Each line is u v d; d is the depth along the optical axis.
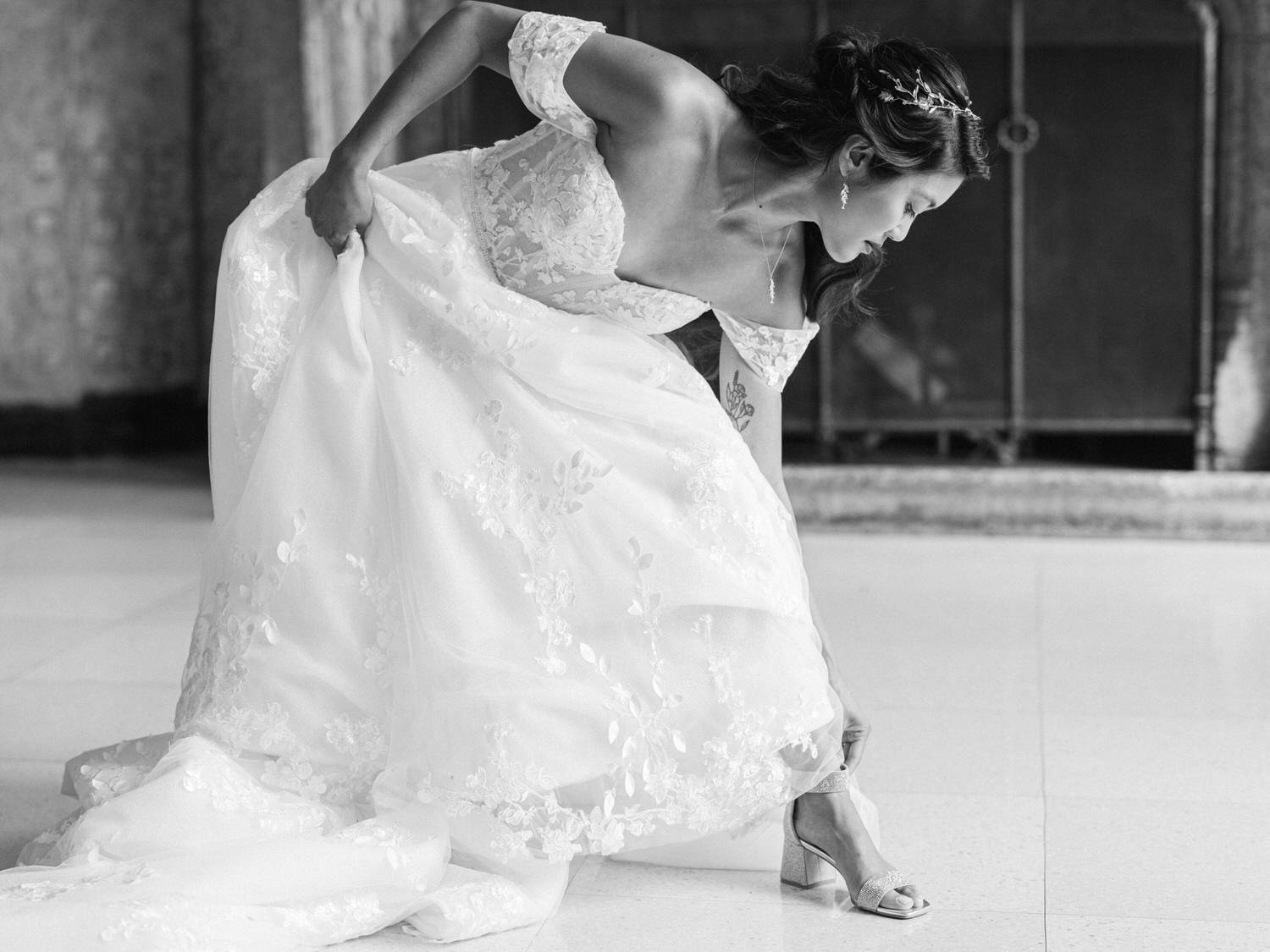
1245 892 2.50
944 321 6.20
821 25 6.02
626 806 2.35
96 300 7.52
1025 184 6.08
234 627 2.43
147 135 7.54
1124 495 5.79
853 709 2.57
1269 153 5.90
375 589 2.42
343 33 6.02
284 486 2.42
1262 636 4.27
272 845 2.22
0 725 3.41
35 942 1.98
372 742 2.41
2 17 7.29
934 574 5.14
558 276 2.48
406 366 2.45
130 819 2.27
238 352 2.51
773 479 2.67
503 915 2.32
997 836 2.76
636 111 2.32
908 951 2.27
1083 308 6.12
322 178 2.53
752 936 2.33
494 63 2.46
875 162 2.27
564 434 2.41
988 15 5.98
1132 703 3.63
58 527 5.86
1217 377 6.04
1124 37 5.95
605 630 2.37
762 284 2.48
